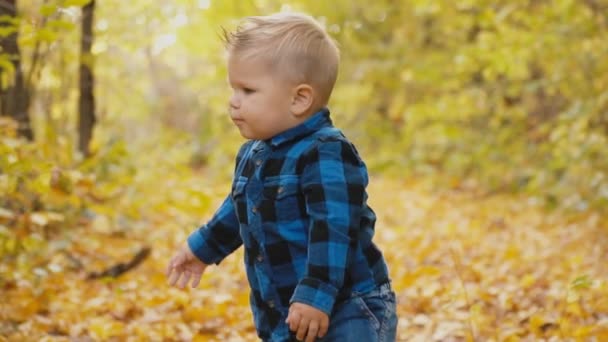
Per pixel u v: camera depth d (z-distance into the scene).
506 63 9.45
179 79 15.61
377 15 15.16
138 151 9.88
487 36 9.57
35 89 7.00
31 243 4.55
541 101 11.70
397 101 14.45
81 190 5.02
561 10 8.85
